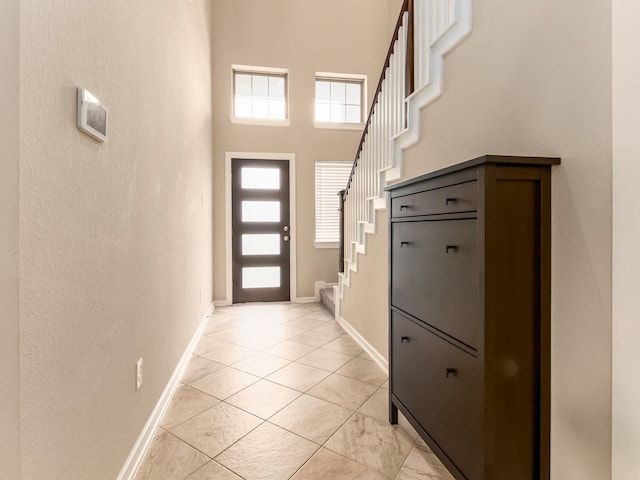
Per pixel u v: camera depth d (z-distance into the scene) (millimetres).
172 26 2227
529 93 1237
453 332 1241
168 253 2096
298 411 1943
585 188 1029
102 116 1147
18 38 753
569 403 1079
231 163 4465
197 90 3211
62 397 944
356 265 3100
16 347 761
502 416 1094
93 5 1103
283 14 4496
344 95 4762
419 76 1971
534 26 1210
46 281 871
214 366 2568
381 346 2562
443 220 1295
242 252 4578
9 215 746
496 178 1066
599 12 983
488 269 1066
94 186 1125
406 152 2160
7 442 745
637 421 897
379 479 1429
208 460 1539
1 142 734
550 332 1119
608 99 961
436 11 1775
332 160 4660
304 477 1438
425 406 1447
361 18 4684
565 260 1088
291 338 3203
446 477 1437
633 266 900
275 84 4602
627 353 917
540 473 1121
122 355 1366
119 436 1333
